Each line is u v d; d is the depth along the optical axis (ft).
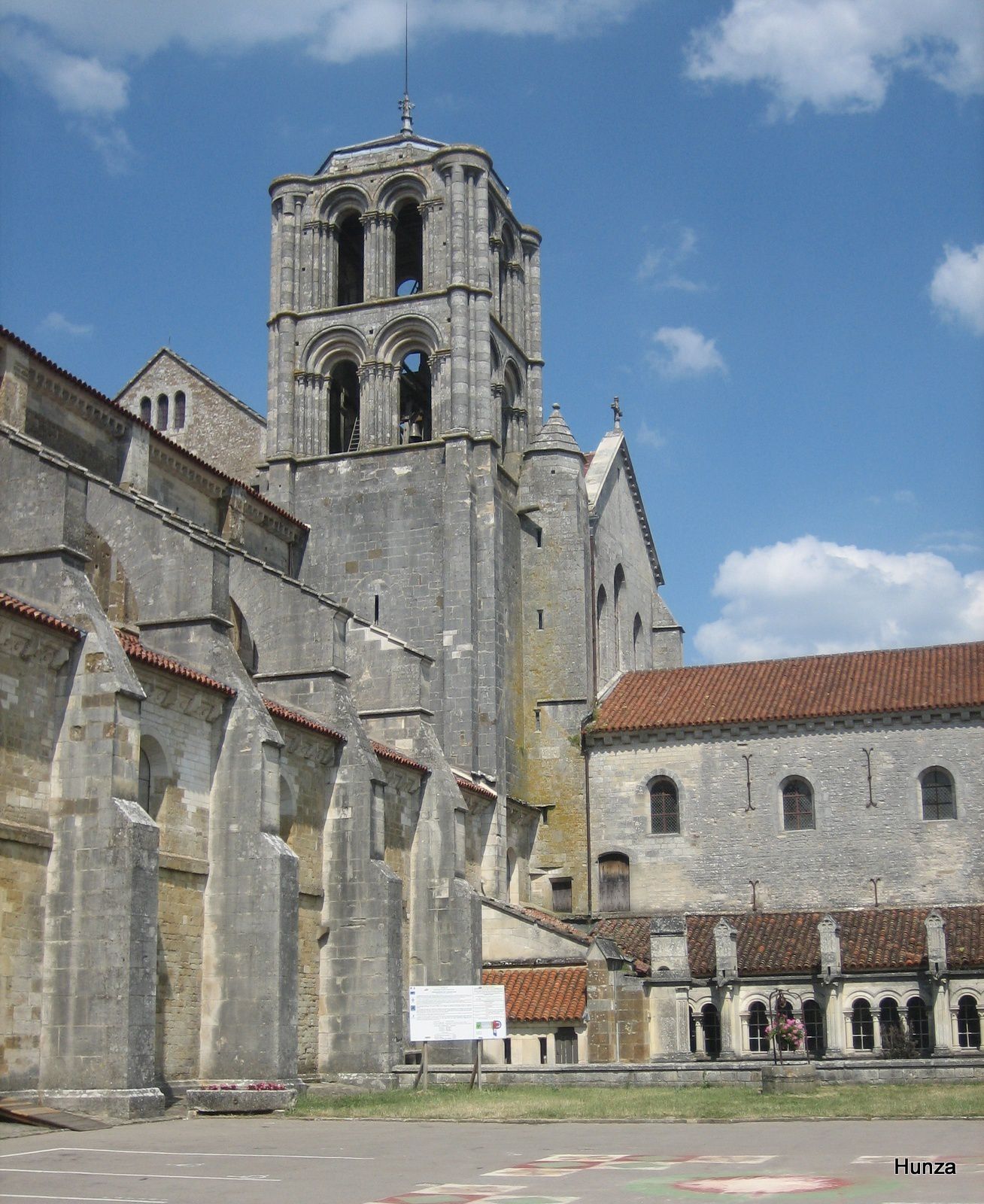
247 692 134.92
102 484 143.84
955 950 175.63
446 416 212.23
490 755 196.44
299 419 218.79
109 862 110.63
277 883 128.98
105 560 142.61
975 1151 77.00
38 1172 76.79
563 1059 165.58
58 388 157.07
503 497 213.87
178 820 127.54
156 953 114.83
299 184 227.81
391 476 209.97
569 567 217.56
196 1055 127.24
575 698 212.84
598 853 207.31
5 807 108.58
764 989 177.88
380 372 217.15
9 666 110.32
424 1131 99.19
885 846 196.34
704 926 194.59
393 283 222.48
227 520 190.49
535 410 236.63
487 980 174.81
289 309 222.07
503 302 235.20
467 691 198.39
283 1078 126.21
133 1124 104.94
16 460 121.70
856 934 184.65
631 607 248.32
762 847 201.05
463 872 173.78
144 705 124.16
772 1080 123.34
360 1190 67.10
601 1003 163.84
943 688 201.67
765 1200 58.80
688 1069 130.93
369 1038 145.79
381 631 181.88
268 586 161.48
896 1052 167.32
